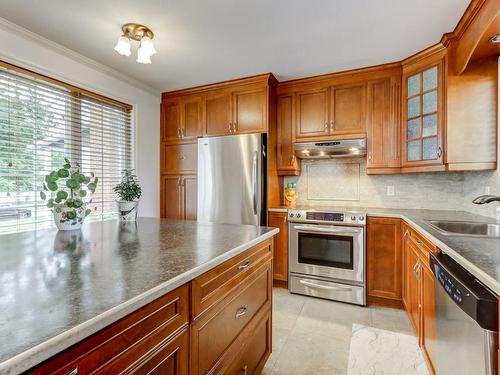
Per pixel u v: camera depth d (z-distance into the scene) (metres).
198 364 0.99
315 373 1.70
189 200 3.50
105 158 3.01
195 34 2.22
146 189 3.45
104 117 3.00
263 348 1.61
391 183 3.08
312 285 2.79
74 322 0.58
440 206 2.87
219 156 3.21
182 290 0.91
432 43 2.34
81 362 0.58
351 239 2.64
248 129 3.15
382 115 2.80
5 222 2.18
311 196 3.43
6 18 2.03
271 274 1.72
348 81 2.94
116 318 0.65
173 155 3.61
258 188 3.00
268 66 2.83
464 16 1.95
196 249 1.20
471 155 2.18
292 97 3.20
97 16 1.99
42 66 2.35
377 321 2.32
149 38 2.21
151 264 0.99
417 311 1.92
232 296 1.24
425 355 1.71
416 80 2.56
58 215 1.63
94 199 2.89
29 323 0.57
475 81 2.17
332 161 3.34
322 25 2.09
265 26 2.11
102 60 2.70
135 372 0.72
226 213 3.15
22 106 2.29
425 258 1.71
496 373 0.85
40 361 0.49
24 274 0.88
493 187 2.16
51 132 2.51
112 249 1.20
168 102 3.64
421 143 2.50
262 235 1.50
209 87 3.36
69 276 0.86
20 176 2.27
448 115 2.24
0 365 0.44
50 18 2.02
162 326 0.82
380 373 1.69
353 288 2.63
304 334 2.13
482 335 0.89
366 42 2.34
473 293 0.92
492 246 1.27
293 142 3.19
